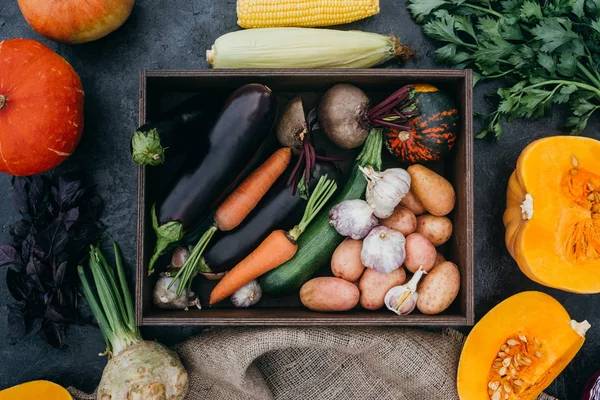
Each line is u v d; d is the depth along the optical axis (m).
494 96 1.39
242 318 1.22
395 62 1.39
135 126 1.40
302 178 1.26
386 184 1.23
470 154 1.22
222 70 1.22
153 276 1.34
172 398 1.27
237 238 1.29
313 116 1.35
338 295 1.25
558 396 1.42
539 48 1.32
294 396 1.41
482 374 1.29
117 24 1.30
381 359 1.35
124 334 1.31
